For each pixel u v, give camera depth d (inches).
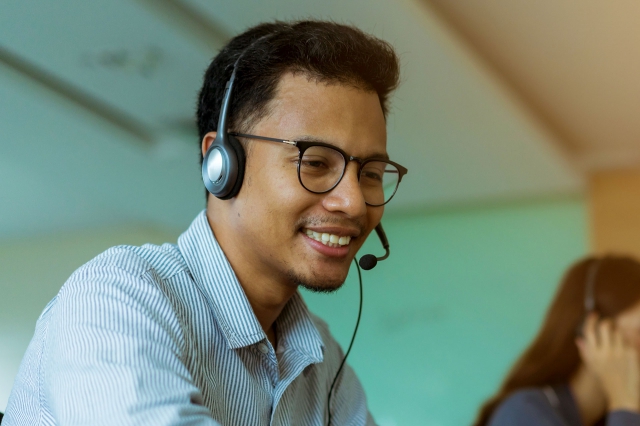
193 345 38.1
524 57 138.6
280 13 112.3
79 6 112.5
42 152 177.3
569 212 198.7
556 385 78.8
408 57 125.5
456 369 198.2
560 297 80.8
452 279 205.8
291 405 43.2
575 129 175.9
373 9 109.9
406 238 214.7
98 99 149.3
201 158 45.9
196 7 113.5
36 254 252.7
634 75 145.2
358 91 41.1
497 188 196.2
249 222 40.6
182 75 135.8
